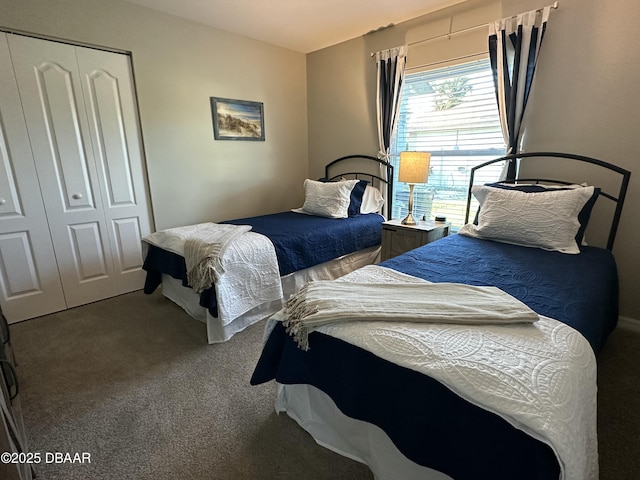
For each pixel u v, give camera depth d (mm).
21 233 2459
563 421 802
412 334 1087
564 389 873
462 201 3029
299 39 3527
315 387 1322
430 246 2174
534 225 2080
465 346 1018
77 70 2537
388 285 1449
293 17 2975
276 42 3621
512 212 2164
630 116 2117
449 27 2812
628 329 2305
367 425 1225
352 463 1334
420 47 3027
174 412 1613
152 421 1560
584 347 1060
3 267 2412
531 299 1377
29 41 2314
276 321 1419
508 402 827
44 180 2506
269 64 3688
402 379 1010
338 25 3162
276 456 1373
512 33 2434
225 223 2996
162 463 1349
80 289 2779
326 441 1416
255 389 1771
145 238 2664
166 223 3188
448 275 1658
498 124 2705
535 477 777
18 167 2387
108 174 2805
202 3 2705
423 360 979
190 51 3076
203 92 3227
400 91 3178
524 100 2434
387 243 3045
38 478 1287
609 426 1484
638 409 1576
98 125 2697
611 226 2260
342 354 1166
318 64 3900
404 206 3520
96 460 1363
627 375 1808
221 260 2105
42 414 1601
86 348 2154
